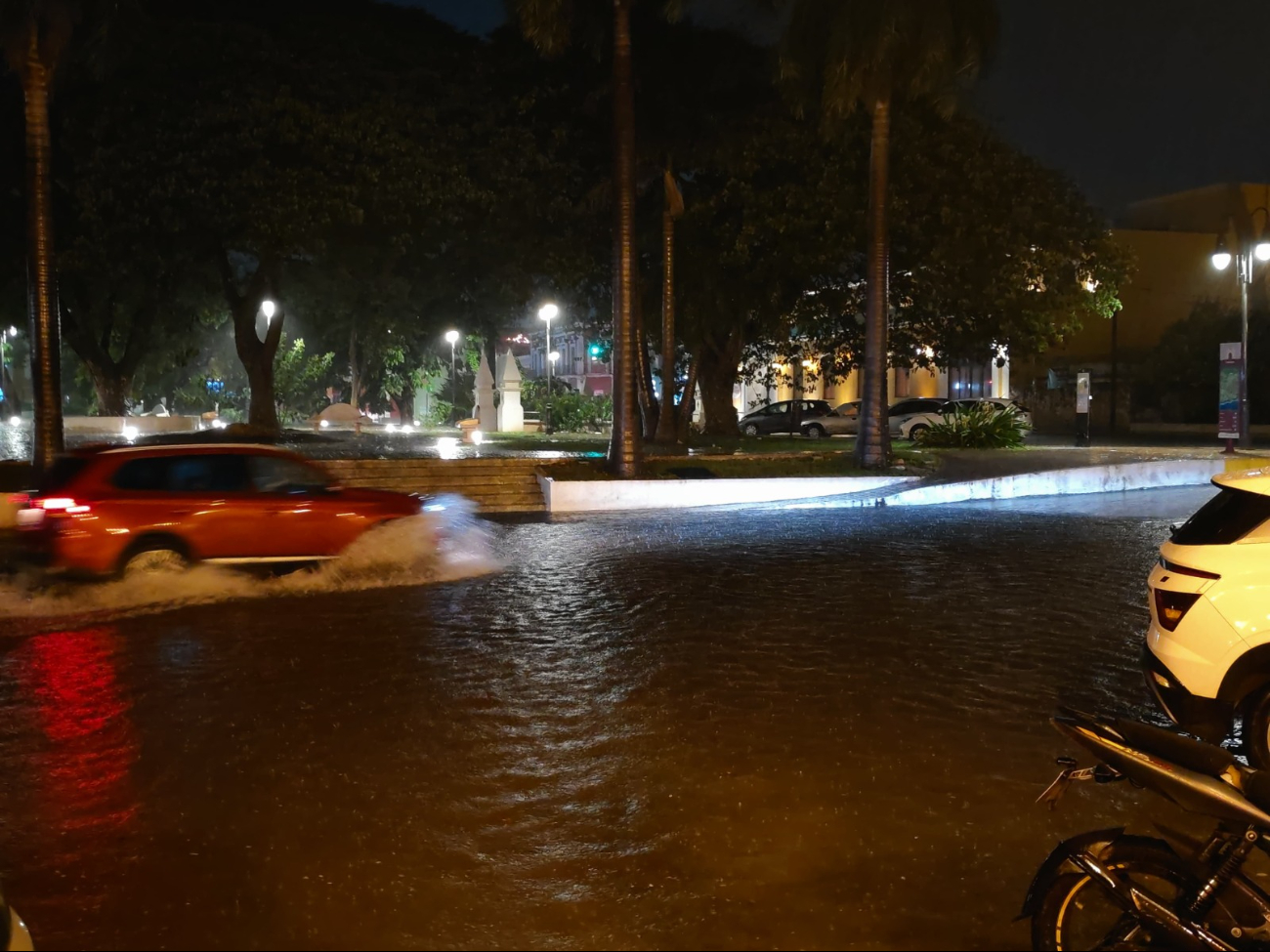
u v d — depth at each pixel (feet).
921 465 83.05
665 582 41.39
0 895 11.11
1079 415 107.96
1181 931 11.37
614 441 74.33
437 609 36.35
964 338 101.81
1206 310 144.56
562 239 97.45
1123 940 12.09
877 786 19.26
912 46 73.15
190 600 38.17
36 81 63.41
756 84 95.40
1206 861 11.69
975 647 29.91
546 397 152.25
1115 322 142.51
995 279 94.22
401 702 24.98
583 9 78.84
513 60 98.43
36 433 64.75
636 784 19.45
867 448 80.59
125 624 34.14
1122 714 23.63
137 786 19.67
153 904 14.89
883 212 77.92
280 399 173.17
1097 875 11.78
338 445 100.32
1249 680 18.31
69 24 63.31
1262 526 18.49
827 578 41.78
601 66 93.76
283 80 88.12
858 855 16.30
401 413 213.05
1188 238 156.04
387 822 17.80
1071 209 99.09
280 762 20.93
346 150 87.92
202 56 86.48
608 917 14.40
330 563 42.73
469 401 209.97
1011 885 15.30
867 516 64.80
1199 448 105.40
